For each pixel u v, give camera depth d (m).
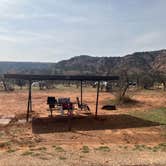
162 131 14.66
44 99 31.19
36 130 14.85
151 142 12.54
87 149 11.00
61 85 63.19
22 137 13.28
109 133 14.22
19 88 51.16
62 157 9.82
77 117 18.38
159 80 56.34
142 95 35.03
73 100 29.77
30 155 10.04
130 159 9.73
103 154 10.30
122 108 23.64
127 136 13.58
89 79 17.55
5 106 24.62
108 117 18.61
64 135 13.75
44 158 9.67
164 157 10.02
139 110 22.14
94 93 39.88
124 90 29.11
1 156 9.91
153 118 18.28
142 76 53.97
